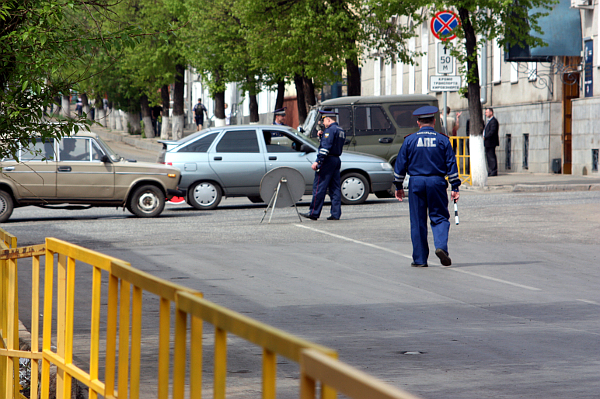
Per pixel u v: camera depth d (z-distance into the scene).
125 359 8.45
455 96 88.81
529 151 73.44
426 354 15.43
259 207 51.19
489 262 27.84
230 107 164.38
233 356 15.43
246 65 96.19
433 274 25.41
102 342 16.80
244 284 23.38
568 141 70.62
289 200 40.69
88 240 34.47
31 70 15.12
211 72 104.81
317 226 38.78
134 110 160.50
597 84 65.69
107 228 39.62
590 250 30.34
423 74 96.19
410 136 27.23
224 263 27.50
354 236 34.91
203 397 12.66
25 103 15.93
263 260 28.20
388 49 78.12
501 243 32.31
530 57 68.38
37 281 12.17
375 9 60.66
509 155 77.31
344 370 4.43
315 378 4.65
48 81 15.95
